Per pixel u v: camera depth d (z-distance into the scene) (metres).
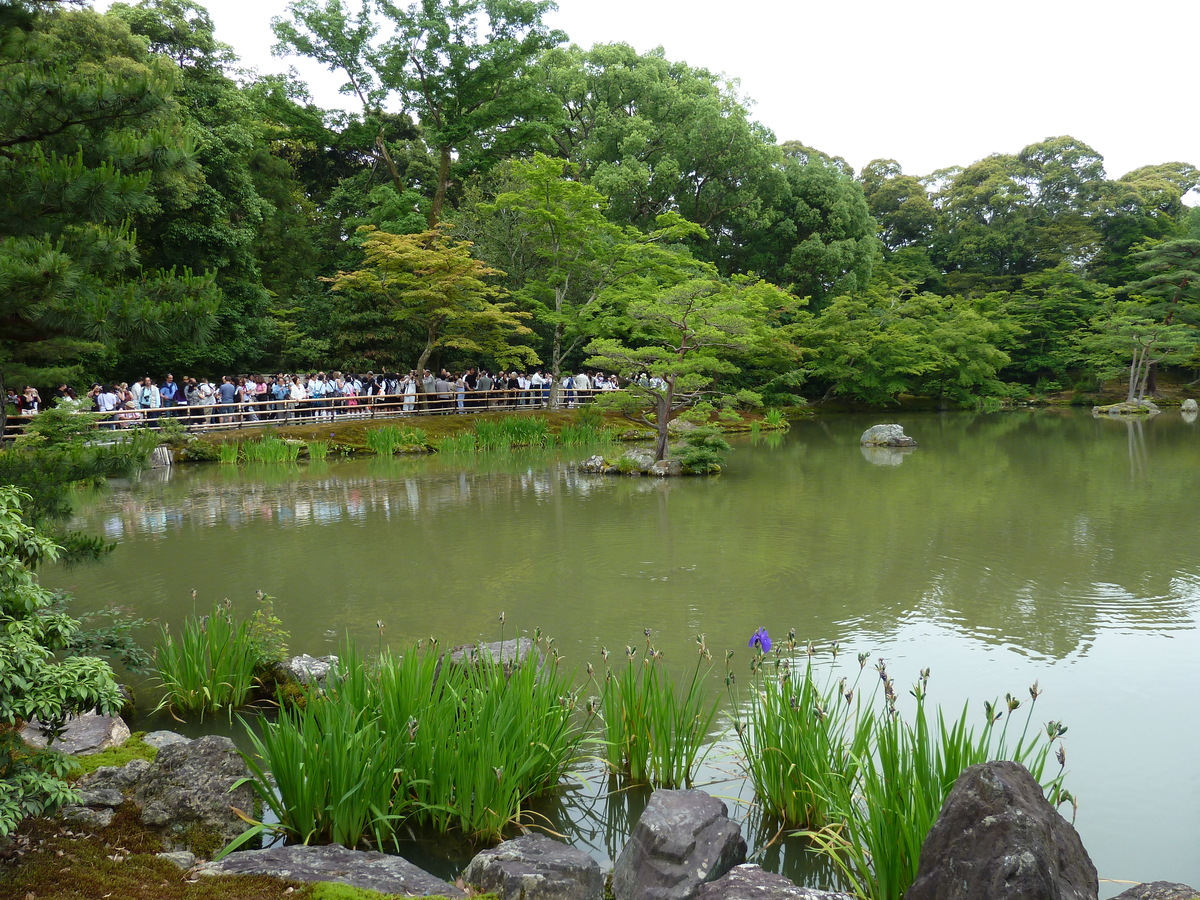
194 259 28.31
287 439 25.36
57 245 6.58
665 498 18.53
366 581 11.60
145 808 4.85
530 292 34.97
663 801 4.84
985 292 56.41
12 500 4.29
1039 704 7.34
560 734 5.79
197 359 30.22
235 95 30.14
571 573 12.05
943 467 23.36
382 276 30.48
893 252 61.38
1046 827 3.60
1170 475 21.23
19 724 4.59
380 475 22.11
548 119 39.53
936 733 6.64
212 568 12.34
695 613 10.10
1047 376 54.72
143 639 9.09
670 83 43.38
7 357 8.03
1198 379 53.34
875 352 43.19
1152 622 9.62
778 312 39.28
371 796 4.93
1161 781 5.98
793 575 11.90
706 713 7.09
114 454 7.40
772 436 33.44
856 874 4.76
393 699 5.33
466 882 4.47
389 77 34.75
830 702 7.22
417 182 43.00
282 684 7.43
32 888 3.88
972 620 9.76
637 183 39.28
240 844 4.83
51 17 7.98
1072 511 16.53
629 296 31.38
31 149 7.13
